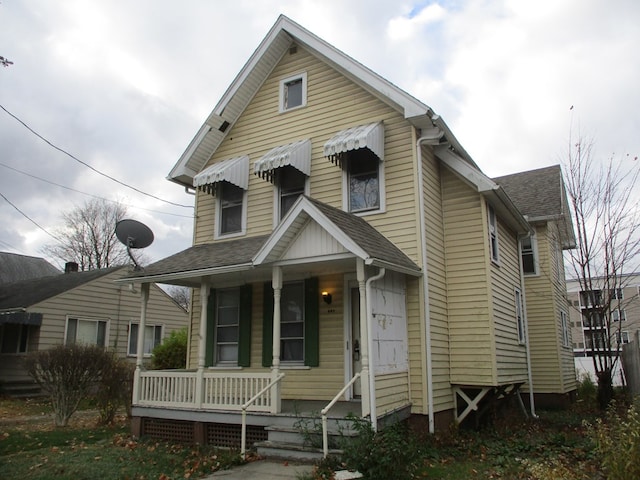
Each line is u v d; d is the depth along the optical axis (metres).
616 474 5.81
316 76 12.41
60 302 20.16
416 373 9.85
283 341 11.41
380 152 10.73
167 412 10.09
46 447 9.68
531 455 8.68
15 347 19.98
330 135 11.87
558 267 18.64
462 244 11.32
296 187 12.09
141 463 8.15
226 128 13.53
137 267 12.00
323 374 10.69
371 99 11.48
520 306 14.36
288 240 9.27
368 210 10.93
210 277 10.86
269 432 8.61
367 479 6.55
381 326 8.92
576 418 13.39
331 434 7.93
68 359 12.45
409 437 8.39
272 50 12.83
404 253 10.28
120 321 22.58
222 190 13.28
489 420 11.70
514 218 13.30
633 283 32.16
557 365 16.34
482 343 10.69
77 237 45.53
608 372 14.59
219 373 9.76
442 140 11.20
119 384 12.76
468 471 7.50
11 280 30.34
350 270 10.57
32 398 18.34
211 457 8.43
